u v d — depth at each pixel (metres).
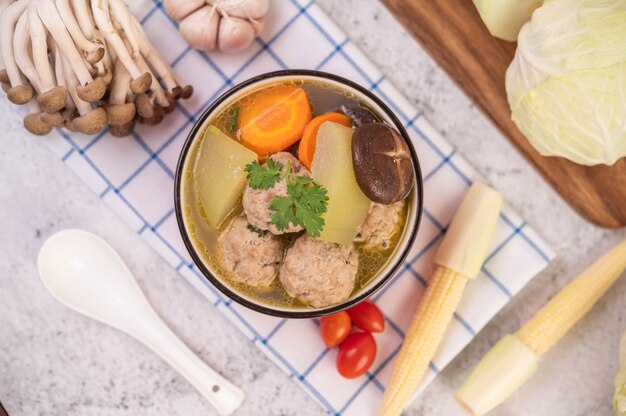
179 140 0.61
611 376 0.65
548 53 0.57
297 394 0.64
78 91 0.55
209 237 0.55
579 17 0.56
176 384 0.65
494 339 0.65
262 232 0.54
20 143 0.63
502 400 0.62
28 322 0.64
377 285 0.54
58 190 0.63
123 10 0.55
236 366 0.64
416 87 0.64
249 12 0.58
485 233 0.59
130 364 0.64
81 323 0.64
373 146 0.51
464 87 0.63
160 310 0.64
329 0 0.63
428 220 0.62
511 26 0.60
